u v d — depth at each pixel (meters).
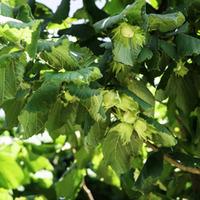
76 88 1.06
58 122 1.16
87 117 1.15
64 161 2.32
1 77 1.03
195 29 1.30
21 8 1.09
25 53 1.02
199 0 1.27
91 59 1.13
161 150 1.29
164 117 1.69
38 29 1.01
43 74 1.07
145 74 1.26
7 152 1.97
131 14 1.14
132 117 1.20
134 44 1.16
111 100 1.17
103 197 2.47
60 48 1.04
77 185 1.86
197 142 1.45
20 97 1.11
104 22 1.17
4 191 1.89
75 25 1.31
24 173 2.00
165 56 1.26
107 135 1.23
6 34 1.01
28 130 1.10
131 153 1.24
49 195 2.09
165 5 1.36
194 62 1.29
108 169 1.88
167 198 1.51
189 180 1.63
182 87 1.32
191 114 1.45
